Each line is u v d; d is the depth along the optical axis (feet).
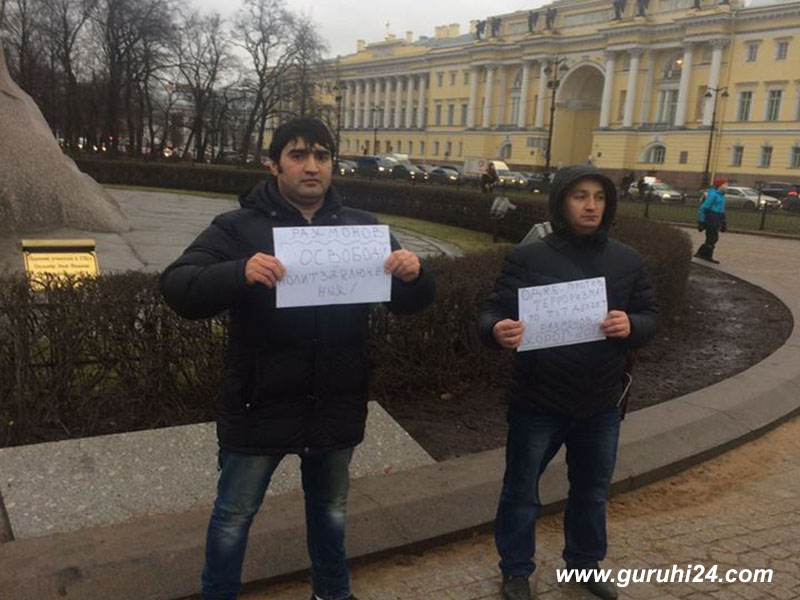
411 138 317.22
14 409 13.43
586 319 9.52
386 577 10.86
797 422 18.38
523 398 9.84
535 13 254.27
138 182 101.76
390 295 8.45
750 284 38.75
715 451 15.89
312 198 8.34
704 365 22.04
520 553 10.21
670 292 25.86
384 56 340.59
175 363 14.52
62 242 19.21
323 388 8.35
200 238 8.35
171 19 167.84
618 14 223.71
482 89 276.82
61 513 11.15
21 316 13.24
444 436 15.14
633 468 14.30
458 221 66.28
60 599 9.37
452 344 17.37
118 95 165.58
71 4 159.22
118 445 12.84
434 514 11.94
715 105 199.41
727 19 196.75
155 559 10.10
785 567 11.59
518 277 9.81
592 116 253.24
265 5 187.83
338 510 9.14
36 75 167.22
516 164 260.83
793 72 186.29
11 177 30.66
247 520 8.59
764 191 160.35
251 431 8.23
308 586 10.53
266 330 8.09
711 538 12.43
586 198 9.55
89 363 13.89
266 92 198.08
